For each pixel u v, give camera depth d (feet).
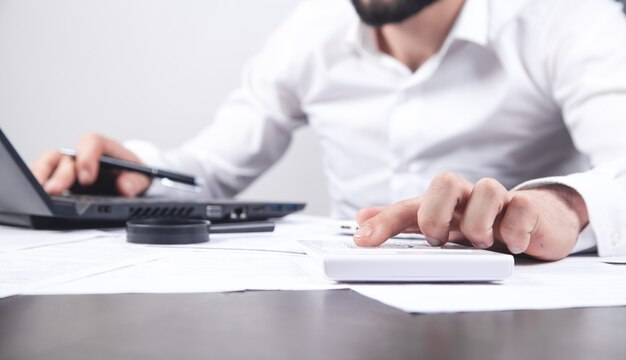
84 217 2.13
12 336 0.73
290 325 0.80
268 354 0.66
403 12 3.36
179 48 5.84
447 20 3.46
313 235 2.11
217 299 0.98
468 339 0.74
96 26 5.98
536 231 1.50
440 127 3.55
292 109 4.49
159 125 5.94
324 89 4.07
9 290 1.03
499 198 1.42
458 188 1.44
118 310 0.89
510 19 3.29
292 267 1.35
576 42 3.08
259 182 5.76
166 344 0.70
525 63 3.31
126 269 1.30
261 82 4.50
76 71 6.05
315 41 4.12
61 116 6.10
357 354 0.66
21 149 6.17
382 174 3.92
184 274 1.23
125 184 3.20
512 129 3.46
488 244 1.43
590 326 0.82
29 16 6.09
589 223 1.75
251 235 2.11
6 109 6.17
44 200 2.03
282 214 2.59
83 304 0.93
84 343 0.70
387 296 1.01
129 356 0.64
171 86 5.89
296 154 5.65
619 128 2.69
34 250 1.65
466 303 0.96
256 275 1.23
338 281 1.15
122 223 2.42
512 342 0.73
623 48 2.94
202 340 0.72
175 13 5.82
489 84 3.44
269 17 5.60
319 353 0.66
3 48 6.14
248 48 5.68
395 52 3.79
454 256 1.16
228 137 4.48
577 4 3.18
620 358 0.66
